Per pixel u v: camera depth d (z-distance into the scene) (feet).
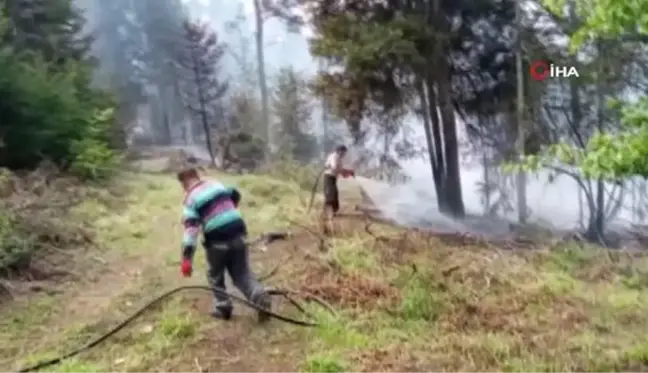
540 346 19.81
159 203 44.01
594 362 18.38
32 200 35.22
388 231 36.22
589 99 60.95
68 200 39.11
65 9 71.05
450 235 40.32
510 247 37.01
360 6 65.67
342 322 21.30
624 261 34.12
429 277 25.21
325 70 66.39
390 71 62.34
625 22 13.34
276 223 38.09
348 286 24.36
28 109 47.11
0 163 46.47
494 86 66.64
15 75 47.34
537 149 61.72
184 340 19.79
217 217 20.67
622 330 21.95
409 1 64.85
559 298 25.50
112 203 42.32
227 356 18.60
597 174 14.70
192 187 20.88
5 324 21.45
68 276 26.76
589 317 23.21
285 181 62.59
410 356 18.57
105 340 19.99
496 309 23.49
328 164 40.34
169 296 23.86
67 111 50.29
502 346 19.36
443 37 61.67
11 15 62.75
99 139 58.39
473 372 17.57
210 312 21.94
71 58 67.87
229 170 79.20
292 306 22.72
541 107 63.00
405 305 22.39
